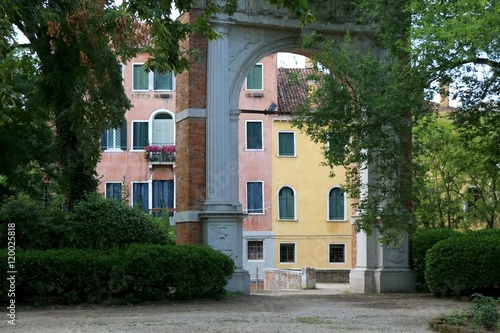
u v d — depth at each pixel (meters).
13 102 15.38
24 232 22.61
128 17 18.30
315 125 22.81
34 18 18.88
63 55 20.78
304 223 47.25
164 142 46.59
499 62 21.67
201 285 20.59
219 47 23.62
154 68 15.68
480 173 29.72
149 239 23.16
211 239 23.03
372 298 22.20
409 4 22.11
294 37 25.09
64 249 20.08
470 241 21.47
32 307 18.86
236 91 24.12
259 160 46.97
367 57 22.25
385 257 25.03
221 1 23.39
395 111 21.89
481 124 24.38
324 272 42.16
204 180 23.53
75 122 24.98
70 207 28.62
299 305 19.72
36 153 27.30
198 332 13.73
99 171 46.16
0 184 25.48
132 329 14.21
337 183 47.53
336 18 25.39
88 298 19.50
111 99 23.48
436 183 32.53
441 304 20.08
